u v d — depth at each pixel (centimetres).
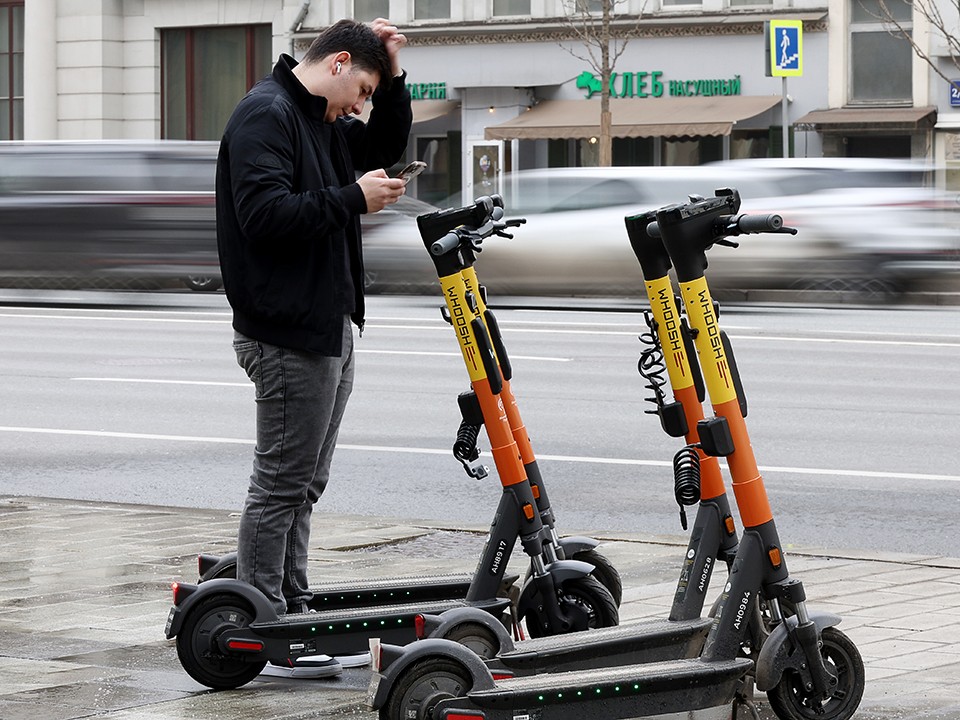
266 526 712
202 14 5231
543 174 3098
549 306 3064
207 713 659
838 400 1800
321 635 698
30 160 3566
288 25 5119
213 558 768
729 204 604
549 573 692
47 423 1706
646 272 644
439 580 768
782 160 3006
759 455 1462
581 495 1283
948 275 2922
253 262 698
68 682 708
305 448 712
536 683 591
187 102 5322
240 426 1681
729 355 607
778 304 2962
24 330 2739
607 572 756
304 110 716
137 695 687
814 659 615
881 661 741
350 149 772
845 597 885
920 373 2027
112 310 3194
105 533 1107
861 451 1481
